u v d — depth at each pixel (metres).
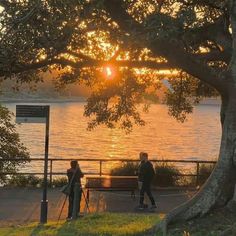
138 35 16.22
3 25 16.23
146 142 168.25
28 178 41.53
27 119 27.77
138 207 30.08
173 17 15.20
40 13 16.28
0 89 31.72
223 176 19.88
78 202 26.45
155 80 32.12
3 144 46.97
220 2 19.52
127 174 38.97
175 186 37.59
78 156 114.31
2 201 32.25
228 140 20.00
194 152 137.25
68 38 18.77
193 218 19.61
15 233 22.81
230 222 18.55
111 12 17.64
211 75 20.08
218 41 21.94
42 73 25.83
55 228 23.70
